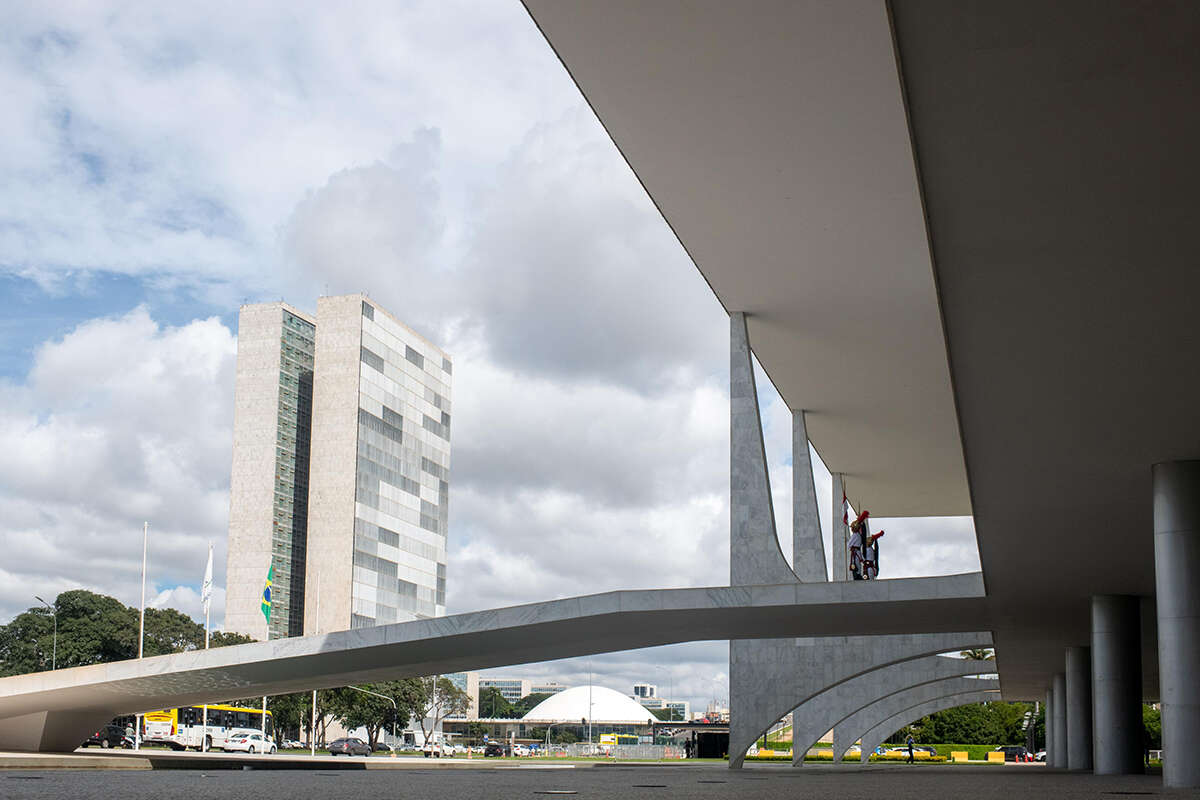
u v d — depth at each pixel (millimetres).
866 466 42500
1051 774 24016
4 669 77125
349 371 108562
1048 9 6941
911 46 7324
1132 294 10812
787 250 25094
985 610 26016
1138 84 7645
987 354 12312
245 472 112438
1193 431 14719
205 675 25203
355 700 80562
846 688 40875
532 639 25578
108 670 24672
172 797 6781
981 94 7797
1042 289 10734
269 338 115000
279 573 111062
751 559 28375
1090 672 34062
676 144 21078
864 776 19641
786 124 20172
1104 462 16078
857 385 33406
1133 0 6848
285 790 8258
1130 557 21312
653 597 23453
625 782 13094
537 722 135500
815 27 17422
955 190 9039
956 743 96312
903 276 26047
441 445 126375
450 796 7367
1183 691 15500
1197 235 9664
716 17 17328
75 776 12617
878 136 20344
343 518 106000
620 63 18703
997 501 18109
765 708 32406
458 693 97875
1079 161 8617
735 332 28984
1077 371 12758
